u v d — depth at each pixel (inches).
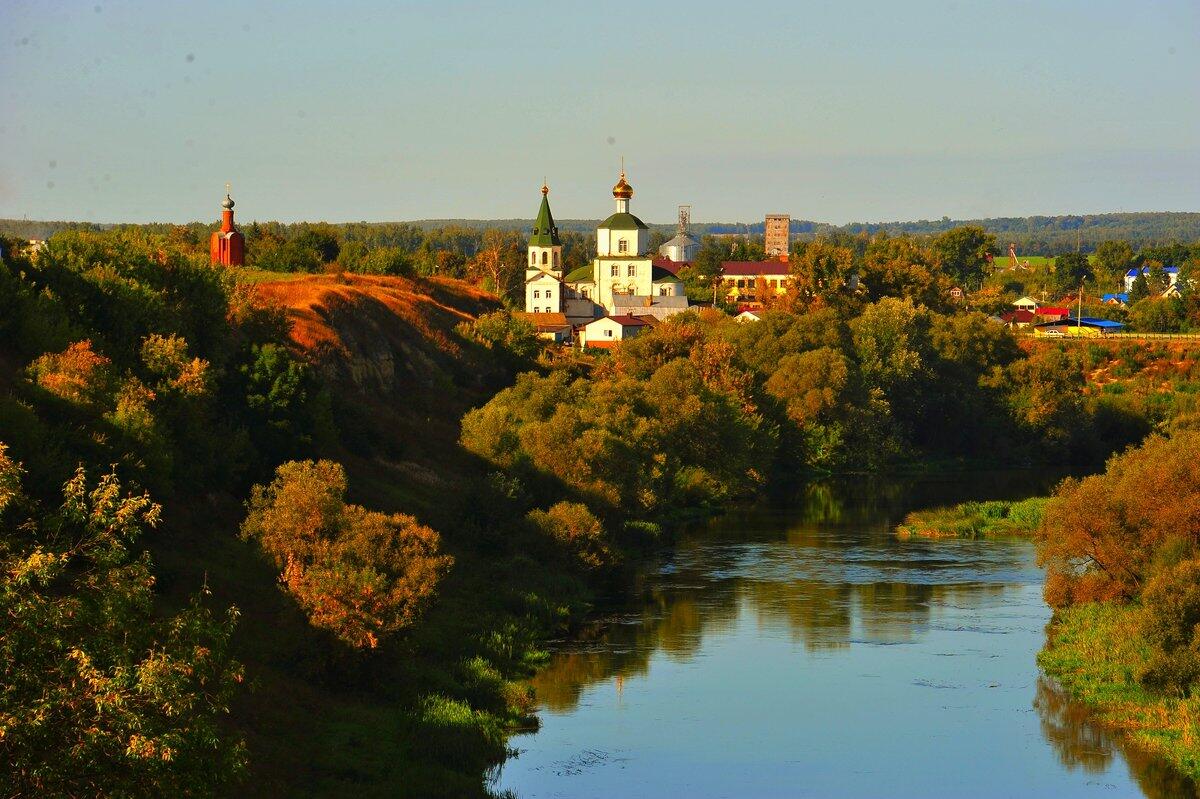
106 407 3710.6
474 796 2832.2
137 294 4665.4
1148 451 4726.9
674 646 4163.4
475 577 4554.6
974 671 3900.1
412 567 3440.0
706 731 3378.4
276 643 3366.1
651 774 3083.2
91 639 1743.4
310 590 3292.3
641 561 5541.3
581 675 3848.4
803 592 4928.6
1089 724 3420.3
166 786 1700.3
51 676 1711.4
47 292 4340.6
